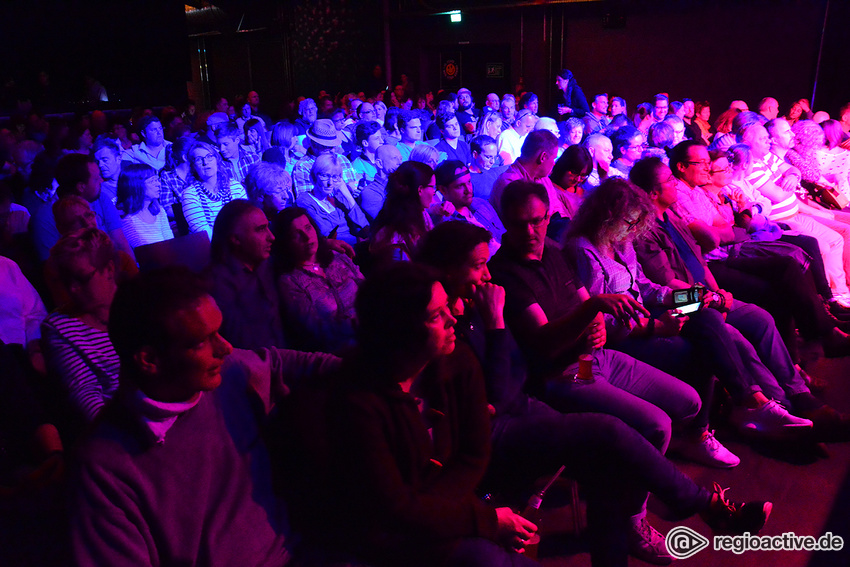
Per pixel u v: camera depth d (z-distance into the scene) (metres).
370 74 15.40
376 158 4.85
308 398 1.52
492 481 2.01
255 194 4.16
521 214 2.17
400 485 1.37
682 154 3.64
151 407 1.23
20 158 6.02
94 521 1.22
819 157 5.09
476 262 1.90
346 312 2.60
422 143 6.29
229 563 1.35
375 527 1.43
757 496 2.61
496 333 1.92
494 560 1.46
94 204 3.98
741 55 12.27
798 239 4.04
